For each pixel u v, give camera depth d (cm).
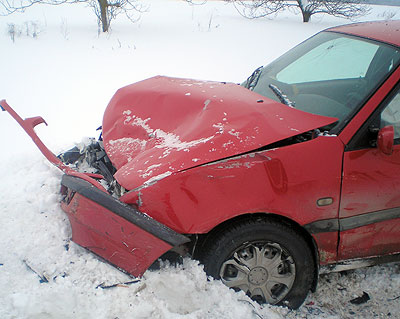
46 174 308
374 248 242
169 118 266
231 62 934
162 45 1055
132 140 268
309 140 222
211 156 215
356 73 269
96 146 312
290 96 284
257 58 987
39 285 214
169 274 222
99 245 219
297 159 215
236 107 249
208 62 922
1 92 663
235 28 1348
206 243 221
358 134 222
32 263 228
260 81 325
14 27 1077
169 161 219
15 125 537
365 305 250
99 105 630
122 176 225
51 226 254
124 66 852
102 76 778
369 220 231
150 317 204
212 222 209
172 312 211
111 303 207
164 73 816
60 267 226
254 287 230
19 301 198
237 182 210
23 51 914
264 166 212
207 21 1458
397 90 232
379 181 223
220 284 222
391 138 208
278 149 217
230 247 217
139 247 209
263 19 1600
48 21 1282
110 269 223
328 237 229
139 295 212
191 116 257
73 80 745
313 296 254
